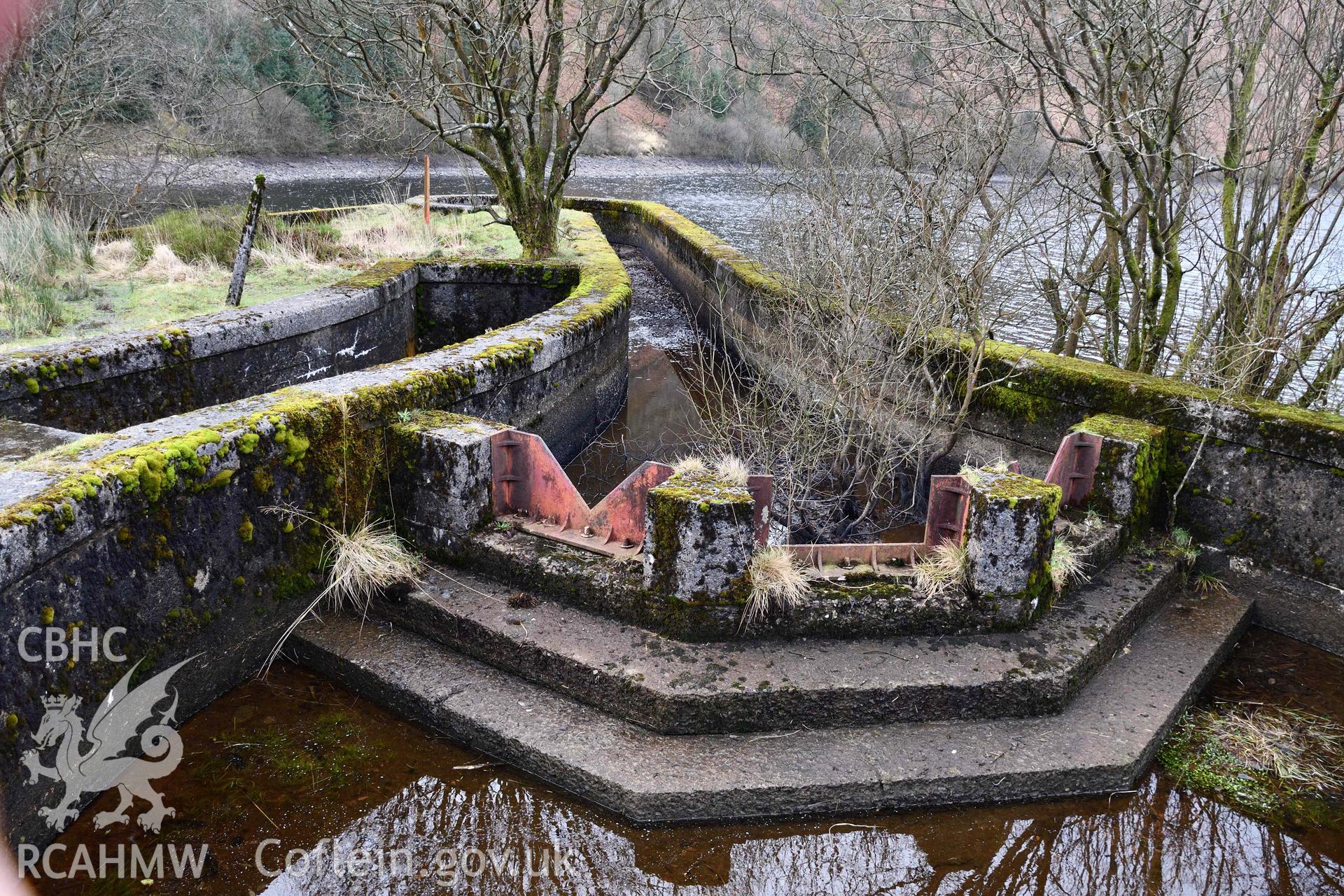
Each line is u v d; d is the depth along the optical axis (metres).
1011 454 6.04
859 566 4.48
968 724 3.98
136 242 9.57
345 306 7.44
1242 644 4.90
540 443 4.75
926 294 5.83
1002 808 3.73
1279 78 5.41
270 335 6.59
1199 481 5.18
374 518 4.86
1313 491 4.78
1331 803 3.79
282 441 4.28
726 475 4.30
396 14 8.66
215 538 4.00
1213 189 6.47
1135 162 5.30
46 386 5.04
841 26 6.63
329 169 28.44
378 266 8.96
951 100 6.28
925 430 5.88
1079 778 3.75
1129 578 4.84
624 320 8.59
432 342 9.48
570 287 9.27
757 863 3.43
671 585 4.07
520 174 9.67
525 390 6.32
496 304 9.42
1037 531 4.14
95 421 5.35
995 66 5.71
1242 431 4.97
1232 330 5.79
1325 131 5.70
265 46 28.22
